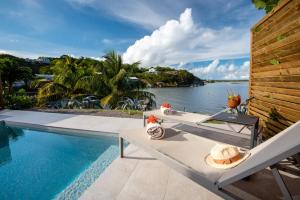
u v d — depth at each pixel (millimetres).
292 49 2709
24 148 4562
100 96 11062
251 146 2908
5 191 2922
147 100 10422
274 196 1534
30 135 5383
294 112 2697
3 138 5297
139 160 3156
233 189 1604
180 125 5242
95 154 4164
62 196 2434
